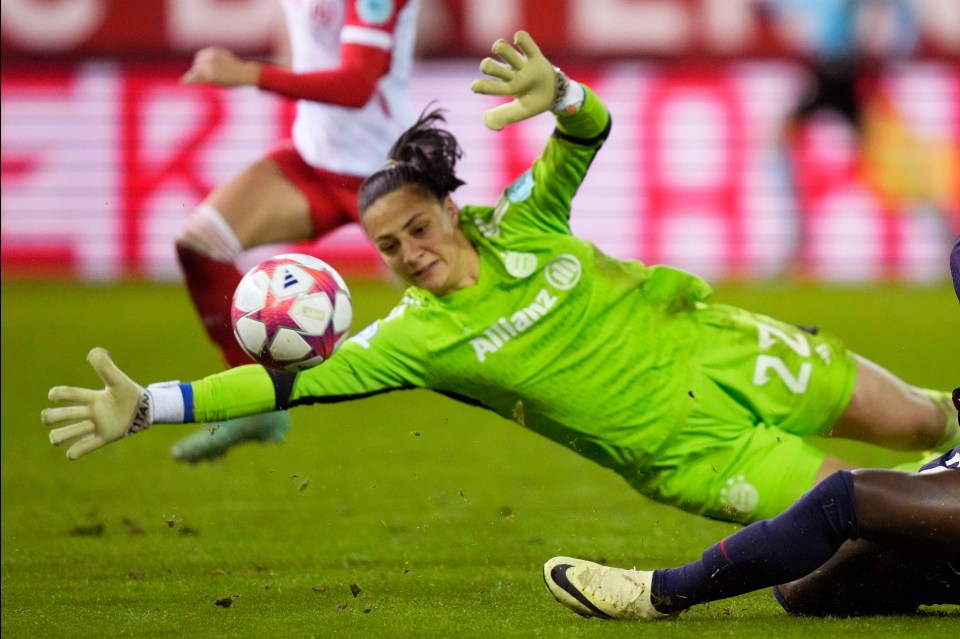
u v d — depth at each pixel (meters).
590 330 15.23
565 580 13.10
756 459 15.25
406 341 15.09
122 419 13.68
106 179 53.41
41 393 32.84
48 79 53.44
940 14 54.69
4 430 28.72
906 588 12.98
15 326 43.28
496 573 16.22
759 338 15.67
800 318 44.09
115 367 13.59
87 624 13.58
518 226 15.31
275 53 53.66
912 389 16.33
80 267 53.56
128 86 53.53
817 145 54.75
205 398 14.06
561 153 15.23
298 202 22.52
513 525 19.52
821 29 54.56
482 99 54.12
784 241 54.56
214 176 53.50
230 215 21.86
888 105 54.72
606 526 19.36
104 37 53.50
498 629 12.85
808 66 54.66
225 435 19.36
